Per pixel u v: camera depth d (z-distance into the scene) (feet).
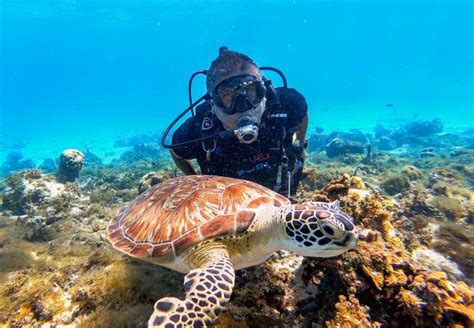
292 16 46.70
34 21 38.09
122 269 2.61
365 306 1.84
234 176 3.15
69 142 30.50
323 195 3.07
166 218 2.24
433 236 3.17
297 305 2.13
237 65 2.80
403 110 39.34
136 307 2.26
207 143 3.06
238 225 2.04
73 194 6.48
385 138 16.42
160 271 2.59
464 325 1.68
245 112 2.80
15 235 4.43
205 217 2.13
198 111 3.32
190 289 1.61
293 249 1.90
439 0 46.21
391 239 2.56
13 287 2.67
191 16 39.17
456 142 15.44
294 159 3.25
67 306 2.42
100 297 2.39
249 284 2.26
